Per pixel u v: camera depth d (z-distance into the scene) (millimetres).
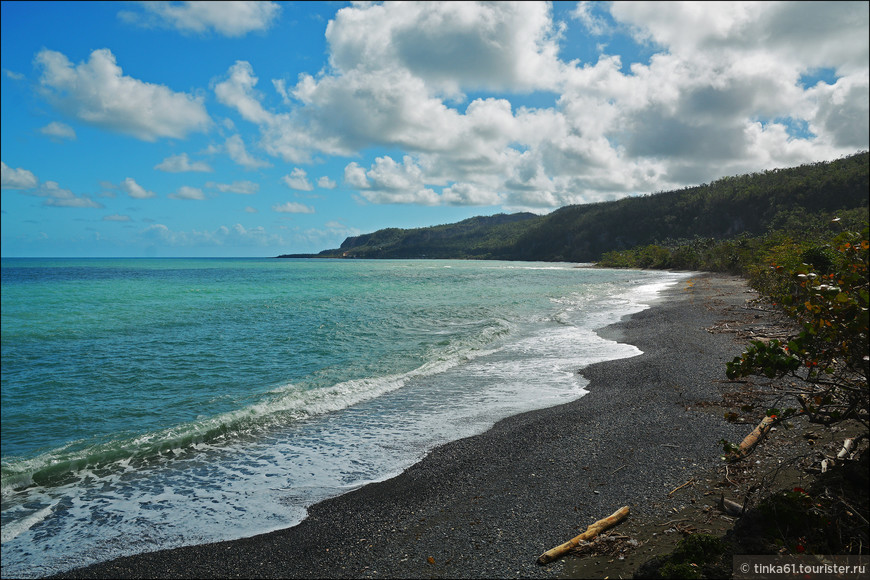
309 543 4457
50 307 28641
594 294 31359
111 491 5762
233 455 6734
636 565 3525
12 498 5617
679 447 5816
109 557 4398
